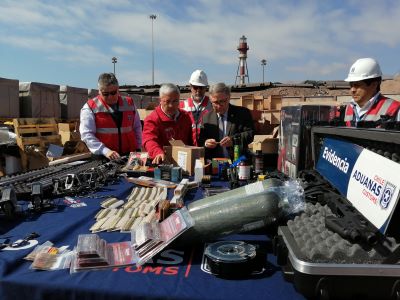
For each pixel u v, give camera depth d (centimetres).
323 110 237
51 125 777
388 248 100
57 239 151
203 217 134
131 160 325
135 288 111
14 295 116
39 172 263
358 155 141
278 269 125
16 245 144
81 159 373
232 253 122
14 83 847
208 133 395
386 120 142
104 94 387
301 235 118
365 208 119
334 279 98
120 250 139
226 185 260
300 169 232
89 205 206
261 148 349
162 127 372
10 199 177
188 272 122
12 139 694
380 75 303
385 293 98
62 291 112
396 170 107
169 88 364
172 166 280
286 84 2912
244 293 108
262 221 132
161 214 164
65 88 1038
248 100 1167
